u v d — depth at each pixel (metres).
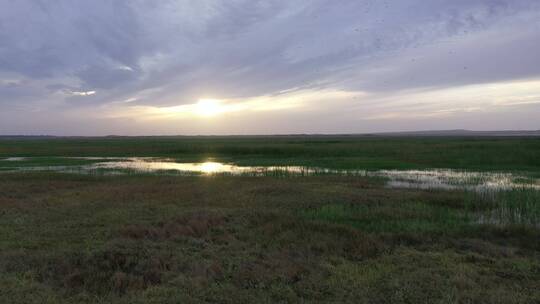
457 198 14.20
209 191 16.47
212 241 9.12
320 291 6.08
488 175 22.62
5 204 13.29
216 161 35.19
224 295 5.86
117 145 68.56
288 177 21.80
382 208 12.56
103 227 10.23
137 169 27.72
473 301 5.64
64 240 8.97
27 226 10.31
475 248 8.34
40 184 18.25
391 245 8.62
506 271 6.88
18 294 5.82
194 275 6.73
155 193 15.84
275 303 5.63
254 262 7.41
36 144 78.75
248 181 19.89
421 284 6.27
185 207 13.06
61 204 13.44
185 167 29.59
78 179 20.53
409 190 16.84
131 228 9.78
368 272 6.81
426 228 10.01
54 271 6.91
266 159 35.91
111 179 20.86
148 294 5.92
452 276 6.60
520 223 10.48
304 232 9.48
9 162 33.84
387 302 5.68
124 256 7.62
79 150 51.81
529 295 5.84
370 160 32.53
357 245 8.41
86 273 6.73
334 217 11.53
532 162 28.47
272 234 9.55
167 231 9.74
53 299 5.68
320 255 7.93
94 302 5.61
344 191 16.36
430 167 27.30
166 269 7.11
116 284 6.23
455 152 35.94
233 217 11.34
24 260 7.41
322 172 24.67
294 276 6.64
